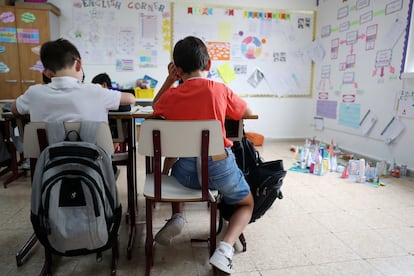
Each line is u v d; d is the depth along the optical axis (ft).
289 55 14.19
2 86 11.05
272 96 14.39
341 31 12.41
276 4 13.70
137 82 12.96
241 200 4.33
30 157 3.81
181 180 4.17
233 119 4.59
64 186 3.50
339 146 12.73
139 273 4.21
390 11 9.81
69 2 12.15
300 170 9.52
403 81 9.37
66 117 3.77
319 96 14.15
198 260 4.54
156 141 3.53
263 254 4.70
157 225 5.71
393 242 5.11
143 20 12.78
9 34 10.82
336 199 7.07
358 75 11.46
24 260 4.48
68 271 4.24
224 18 13.37
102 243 3.72
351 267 4.38
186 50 3.82
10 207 6.40
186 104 3.77
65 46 3.89
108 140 3.79
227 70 13.70
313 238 5.22
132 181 5.10
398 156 9.70
